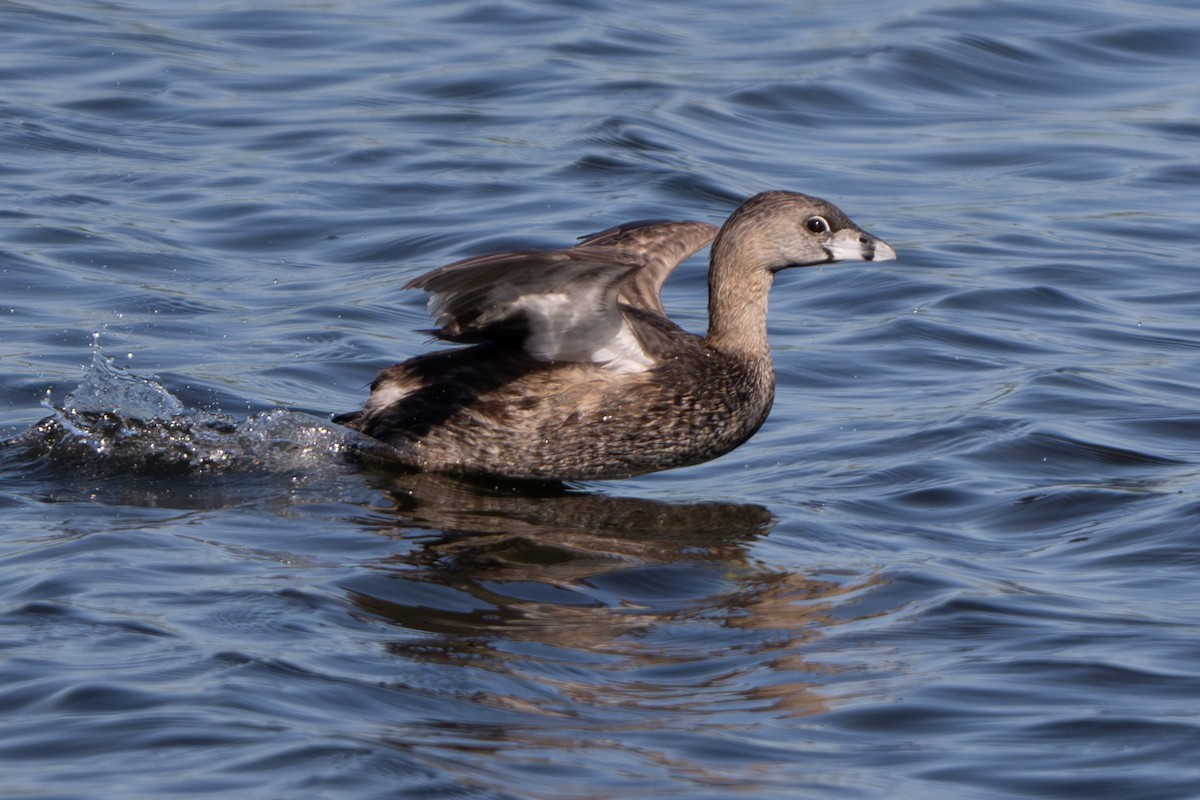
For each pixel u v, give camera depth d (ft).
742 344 41.98
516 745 26.45
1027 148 68.69
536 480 41.16
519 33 80.74
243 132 68.03
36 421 42.45
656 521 38.04
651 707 28.17
